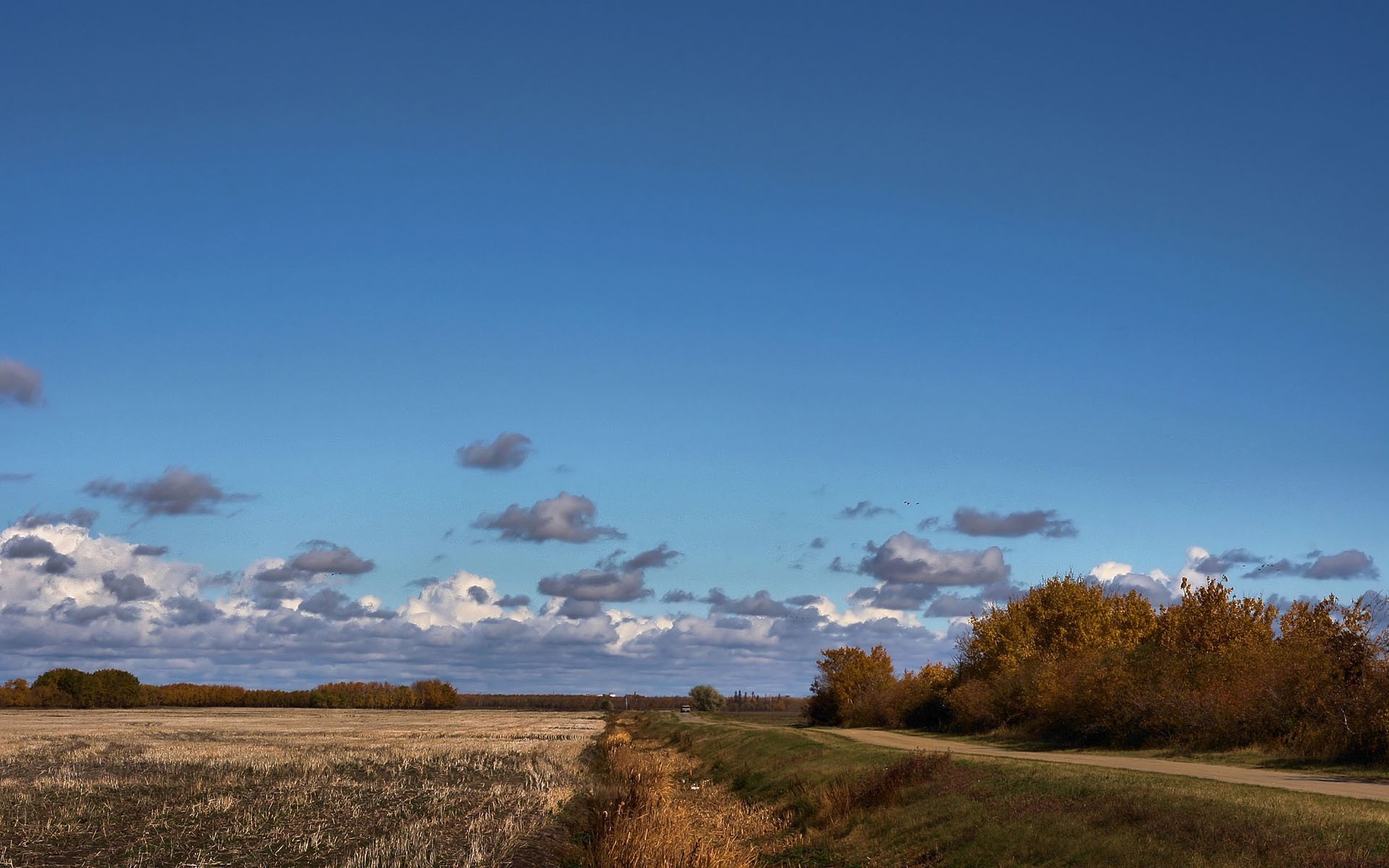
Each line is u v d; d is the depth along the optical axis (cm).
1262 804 1838
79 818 3148
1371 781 2491
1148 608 6512
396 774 4638
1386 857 1469
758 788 3766
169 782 4206
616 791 3297
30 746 6469
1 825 2992
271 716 14538
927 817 2475
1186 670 4088
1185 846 1725
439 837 2817
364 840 2752
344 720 12725
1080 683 4431
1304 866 1520
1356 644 3262
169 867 2383
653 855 2322
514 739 7769
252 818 3139
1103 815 2000
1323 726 3212
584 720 13675
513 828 2920
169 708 19188
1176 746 3797
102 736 8038
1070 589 6575
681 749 6344
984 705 5909
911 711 7469
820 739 4747
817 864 2492
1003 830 2158
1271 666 3619
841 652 10619
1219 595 4656
